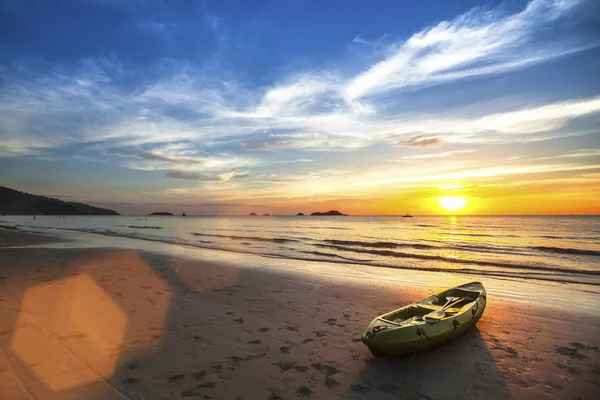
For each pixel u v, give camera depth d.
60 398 4.48
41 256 16.94
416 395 4.75
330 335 6.97
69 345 6.21
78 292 9.88
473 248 26.44
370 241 32.75
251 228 62.66
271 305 9.17
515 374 5.37
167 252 20.89
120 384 4.89
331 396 4.70
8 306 8.38
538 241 33.12
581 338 6.91
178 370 5.37
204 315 8.18
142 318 7.83
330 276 13.71
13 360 5.55
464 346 6.45
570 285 12.70
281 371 5.39
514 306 9.37
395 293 10.84
